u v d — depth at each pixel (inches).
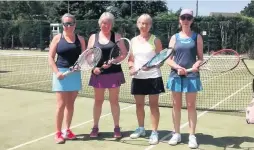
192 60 228.8
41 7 2188.7
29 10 2133.4
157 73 237.0
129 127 286.7
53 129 279.7
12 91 457.1
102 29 237.9
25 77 613.0
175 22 1059.9
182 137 259.4
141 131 258.2
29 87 493.4
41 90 466.0
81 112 339.6
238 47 1063.6
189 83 228.2
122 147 236.8
